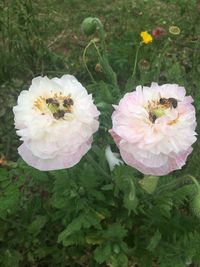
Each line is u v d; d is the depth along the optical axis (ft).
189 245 0.80
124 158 0.61
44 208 0.94
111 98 0.92
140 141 0.60
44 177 0.84
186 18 1.42
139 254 0.85
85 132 0.61
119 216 0.85
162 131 0.60
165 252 0.82
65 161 0.61
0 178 0.83
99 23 0.95
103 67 0.98
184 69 1.26
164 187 0.79
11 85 1.22
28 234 0.91
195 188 0.74
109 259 0.83
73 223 0.79
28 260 0.92
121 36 1.35
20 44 1.23
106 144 0.89
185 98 0.65
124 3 1.48
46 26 1.32
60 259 0.91
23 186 1.00
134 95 0.64
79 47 1.34
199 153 0.98
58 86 0.64
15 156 1.09
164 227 0.85
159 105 0.62
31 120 0.59
